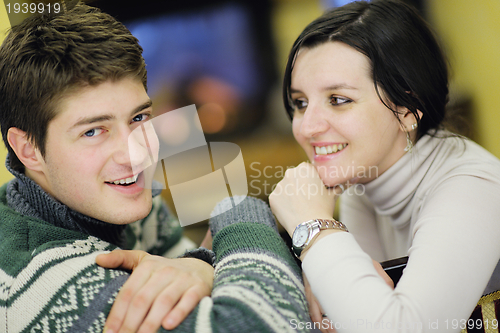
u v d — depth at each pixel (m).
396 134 0.91
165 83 1.96
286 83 0.96
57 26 0.68
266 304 0.57
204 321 0.55
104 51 0.69
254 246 0.72
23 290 0.62
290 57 0.93
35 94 0.68
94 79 0.68
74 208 0.77
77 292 0.60
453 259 0.65
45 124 0.70
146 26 1.89
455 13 1.81
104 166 0.74
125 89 0.72
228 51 1.99
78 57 0.67
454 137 0.98
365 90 0.85
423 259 0.66
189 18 1.93
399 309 0.60
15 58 0.69
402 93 0.86
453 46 1.76
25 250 0.68
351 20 0.86
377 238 1.25
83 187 0.74
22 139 0.74
